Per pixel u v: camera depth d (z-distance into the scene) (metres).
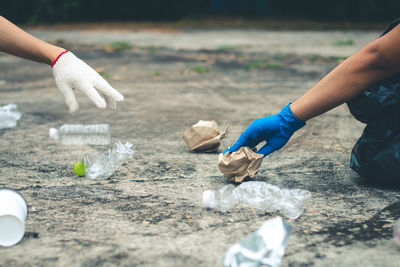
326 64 8.57
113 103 2.68
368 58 2.48
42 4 19.97
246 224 2.23
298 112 2.67
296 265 1.85
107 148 3.58
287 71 7.84
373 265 1.86
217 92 6.07
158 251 1.95
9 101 5.41
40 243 2.02
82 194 2.63
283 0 24.77
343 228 2.19
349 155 3.40
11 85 6.51
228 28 18.69
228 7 25.22
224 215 2.34
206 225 2.22
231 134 4.04
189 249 1.97
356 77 2.54
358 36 14.84
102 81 2.63
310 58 9.40
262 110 4.98
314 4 23.05
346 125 4.35
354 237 2.10
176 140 3.84
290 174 2.99
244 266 1.71
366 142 2.69
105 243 2.03
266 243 1.73
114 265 1.84
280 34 15.95
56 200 2.53
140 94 5.92
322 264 1.86
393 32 2.40
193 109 5.05
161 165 3.17
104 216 2.32
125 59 9.39
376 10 21.50
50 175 2.96
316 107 2.65
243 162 2.74
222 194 2.53
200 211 2.39
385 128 2.62
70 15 21.55
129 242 2.04
